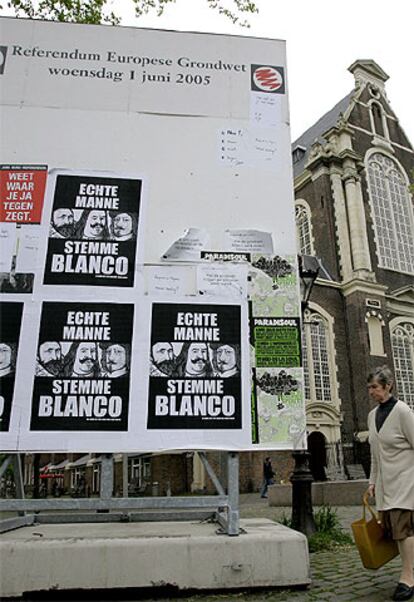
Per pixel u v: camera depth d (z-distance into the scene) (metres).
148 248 5.54
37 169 5.69
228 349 5.29
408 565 4.28
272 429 5.16
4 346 5.11
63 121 5.88
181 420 5.06
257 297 5.53
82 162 5.76
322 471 29.62
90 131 5.88
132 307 5.34
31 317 5.22
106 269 5.43
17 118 5.84
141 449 4.95
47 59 6.06
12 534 5.00
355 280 33.25
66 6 10.02
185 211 5.71
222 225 5.71
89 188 5.68
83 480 33.78
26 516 5.97
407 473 4.42
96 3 10.11
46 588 4.33
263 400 5.23
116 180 5.73
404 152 41.69
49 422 4.96
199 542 4.53
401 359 34.75
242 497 22.08
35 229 5.49
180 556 4.48
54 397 5.02
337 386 31.59
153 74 6.14
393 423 4.53
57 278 5.36
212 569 4.47
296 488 7.51
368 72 42.72
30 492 35.50
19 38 6.10
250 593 4.46
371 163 38.84
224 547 4.54
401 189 39.97
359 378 31.83
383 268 36.22
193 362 5.22
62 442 4.92
